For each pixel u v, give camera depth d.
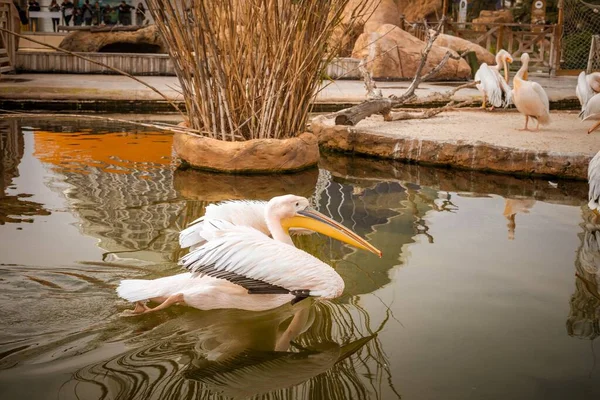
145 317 3.47
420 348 3.21
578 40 22.09
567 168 7.18
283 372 2.98
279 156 7.05
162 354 3.10
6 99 11.45
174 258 4.24
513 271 4.23
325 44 7.36
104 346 3.14
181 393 2.77
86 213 5.21
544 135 8.69
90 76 15.10
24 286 3.72
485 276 4.14
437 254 4.54
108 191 5.95
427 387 2.85
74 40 17.77
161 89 12.59
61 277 3.86
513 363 3.06
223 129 7.18
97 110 11.66
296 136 7.55
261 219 4.07
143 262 4.15
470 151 7.59
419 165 7.84
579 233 5.11
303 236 4.91
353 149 8.48
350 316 3.57
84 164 7.00
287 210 3.97
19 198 5.57
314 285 3.41
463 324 3.47
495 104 11.02
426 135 8.53
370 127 9.28
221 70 6.96
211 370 2.97
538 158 7.29
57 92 11.74
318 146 8.23
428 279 4.09
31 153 7.43
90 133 8.89
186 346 3.20
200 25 6.84
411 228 5.15
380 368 3.01
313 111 12.30
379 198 6.14
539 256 4.54
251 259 3.36
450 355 3.14
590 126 9.67
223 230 3.51
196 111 7.39
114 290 3.73
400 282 4.03
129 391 2.76
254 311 3.63
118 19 24.33
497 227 5.23
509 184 6.88
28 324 3.30
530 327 3.44
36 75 14.84
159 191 6.05
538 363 3.07
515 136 8.58
